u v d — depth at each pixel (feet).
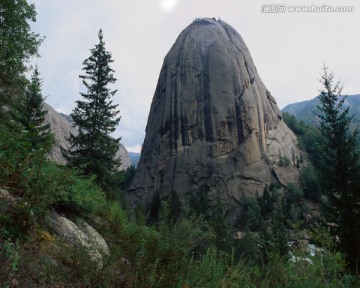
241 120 305.12
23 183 12.60
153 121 352.08
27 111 62.59
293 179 290.35
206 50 353.10
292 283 17.70
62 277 10.79
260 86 355.36
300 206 241.35
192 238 20.33
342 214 50.47
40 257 11.03
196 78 334.44
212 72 331.16
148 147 339.36
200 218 23.04
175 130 318.04
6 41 45.09
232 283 16.08
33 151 14.01
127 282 13.01
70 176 16.51
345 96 58.13
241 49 363.56
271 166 295.89
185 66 347.36
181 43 377.71
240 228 210.79
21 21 49.75
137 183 318.24
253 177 280.31
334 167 55.21
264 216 235.20
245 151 293.23
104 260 12.78
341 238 48.11
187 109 319.27
